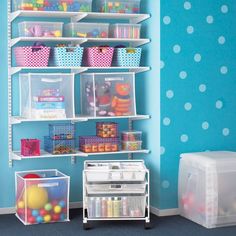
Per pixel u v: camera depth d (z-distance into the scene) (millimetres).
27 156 5102
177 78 5266
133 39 5312
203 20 5309
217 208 4961
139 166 5109
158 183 5285
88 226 4934
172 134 5273
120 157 5609
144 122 5473
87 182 4961
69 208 5527
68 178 5117
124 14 5305
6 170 5367
